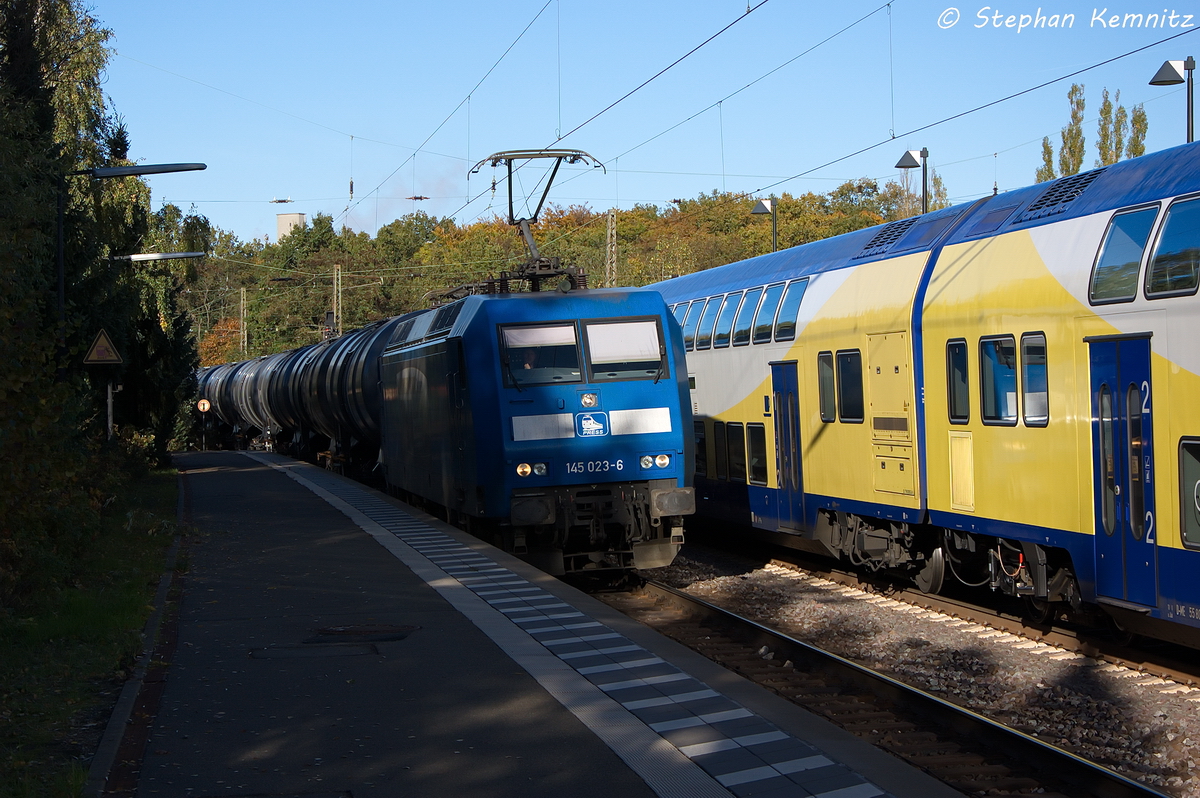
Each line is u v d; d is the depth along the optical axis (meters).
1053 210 9.78
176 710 7.11
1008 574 10.54
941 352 11.00
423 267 73.06
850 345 12.70
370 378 23.66
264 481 26.25
